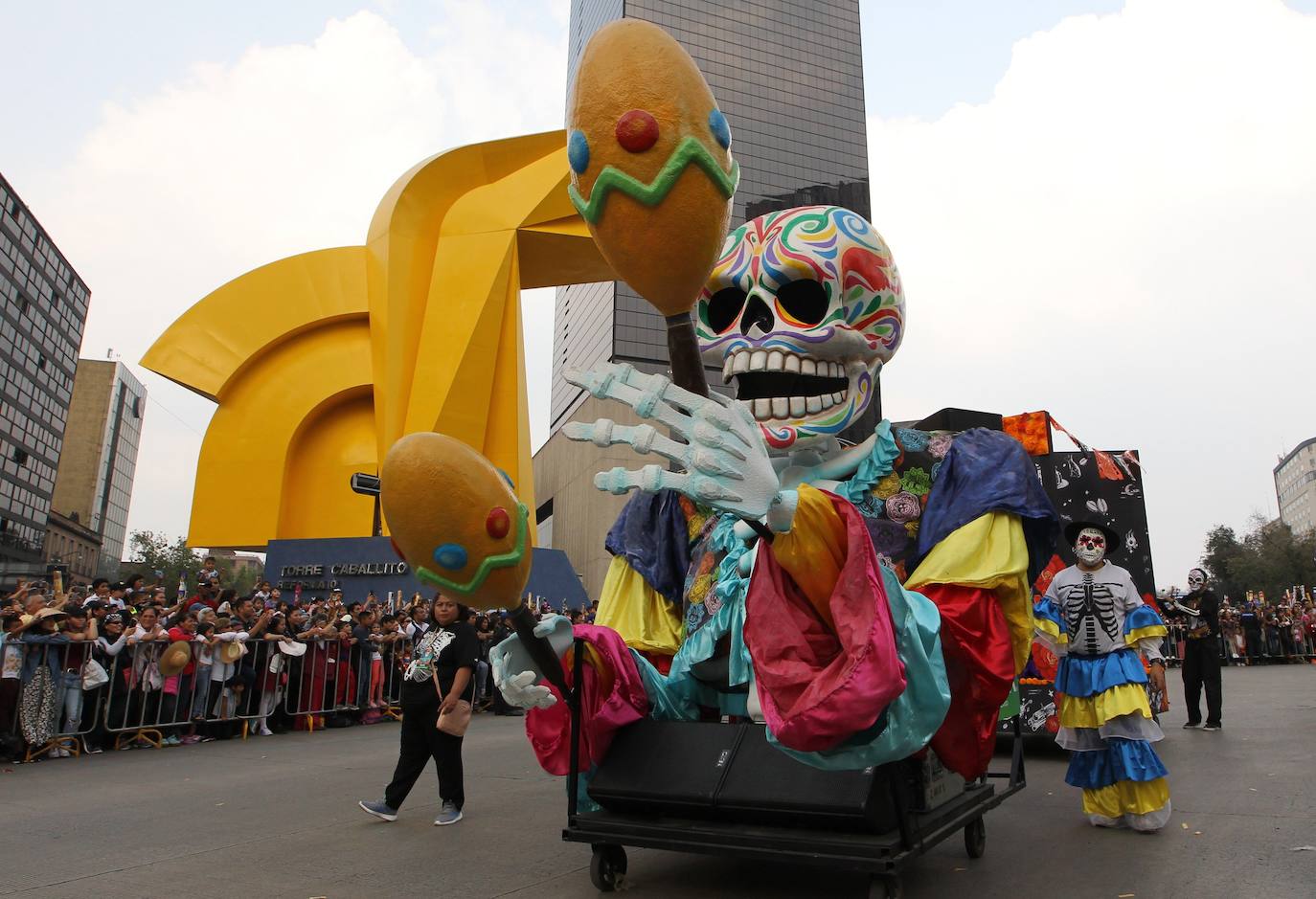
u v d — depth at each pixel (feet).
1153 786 15.28
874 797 10.02
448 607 18.03
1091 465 26.45
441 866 14.07
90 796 21.11
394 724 38.91
